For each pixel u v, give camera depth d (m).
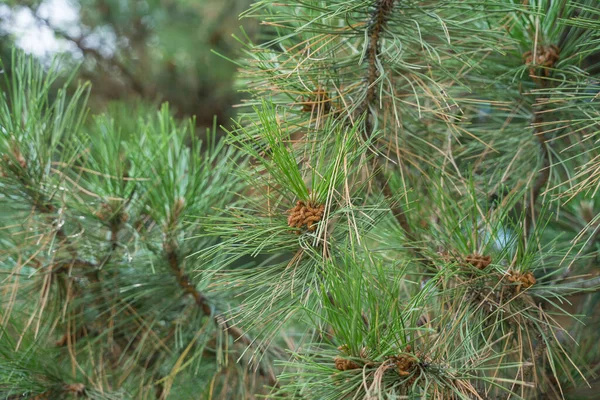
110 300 1.55
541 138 1.48
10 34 3.19
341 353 1.24
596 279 1.42
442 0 1.38
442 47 1.40
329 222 1.29
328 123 1.36
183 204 1.53
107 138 1.56
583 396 1.50
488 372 1.43
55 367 1.50
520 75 1.45
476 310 1.35
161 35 3.38
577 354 1.50
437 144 1.53
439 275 1.32
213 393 1.58
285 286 1.30
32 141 1.50
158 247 1.53
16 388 1.46
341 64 1.38
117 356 1.60
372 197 1.44
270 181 1.31
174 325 1.58
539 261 1.37
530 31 1.44
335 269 1.24
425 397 1.20
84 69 3.38
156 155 1.54
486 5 1.37
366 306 1.30
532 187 1.46
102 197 1.52
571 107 1.44
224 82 3.37
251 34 3.22
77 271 1.54
